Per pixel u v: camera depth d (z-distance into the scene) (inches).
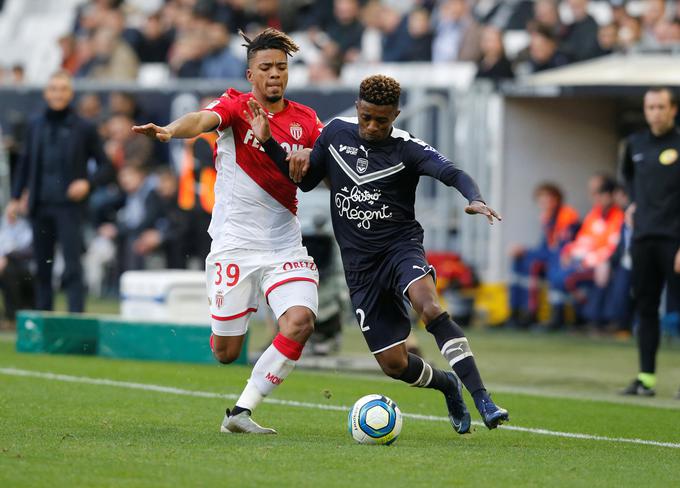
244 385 1380.4
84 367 1524.4
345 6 2842.0
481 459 881.5
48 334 1694.1
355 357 1684.3
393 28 2719.0
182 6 3174.2
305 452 882.1
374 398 953.5
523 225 2304.4
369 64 2667.3
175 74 2856.8
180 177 2401.6
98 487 727.7
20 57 3521.2
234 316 1008.9
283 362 989.8
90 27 3262.8
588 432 1093.1
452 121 2326.5
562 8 2748.5
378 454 884.0
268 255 1005.8
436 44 2677.2
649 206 1421.0
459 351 945.5
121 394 1262.3
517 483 783.7
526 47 2571.4
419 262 963.3
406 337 989.2
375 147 972.6
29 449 866.1
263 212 1005.8
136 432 978.7
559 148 2311.8
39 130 1855.3
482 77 2390.5
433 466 838.5
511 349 1926.7
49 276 1882.4
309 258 1021.2
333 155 983.0
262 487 742.5
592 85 2153.1
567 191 2319.1
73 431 976.3
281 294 996.6
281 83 997.2
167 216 2448.3
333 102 2368.4
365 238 978.1
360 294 989.2
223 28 2780.5
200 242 2390.5
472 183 934.4
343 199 982.4
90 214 2758.4
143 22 3339.1
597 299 2144.4
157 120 2623.0
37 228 1873.8
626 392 1427.2
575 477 817.5
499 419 927.7
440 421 1138.0
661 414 1236.5
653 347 1422.2
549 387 1486.2
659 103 1417.3
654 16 2454.5
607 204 2161.7
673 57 2245.3
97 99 2677.2
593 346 1982.0
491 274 2309.3
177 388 1332.4
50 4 3708.2
